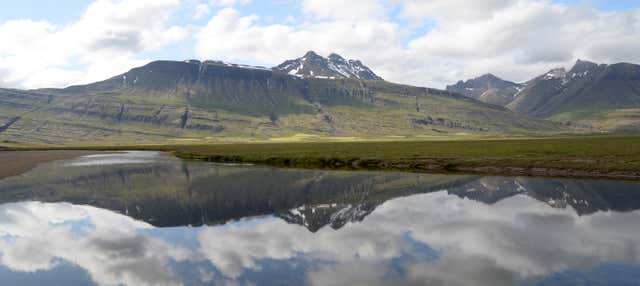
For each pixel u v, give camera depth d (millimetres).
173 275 20531
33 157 121000
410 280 19562
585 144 113688
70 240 27234
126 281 19766
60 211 37031
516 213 35250
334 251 24406
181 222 32500
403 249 24750
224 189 50844
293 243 26297
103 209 38031
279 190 49875
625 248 24359
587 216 33719
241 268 21516
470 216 34219
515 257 22984
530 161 71125
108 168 81688
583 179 57000
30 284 19469
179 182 57938
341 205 39750
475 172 68750
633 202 39906
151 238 27656
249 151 128875
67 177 64875
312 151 117188
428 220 32812
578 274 20000
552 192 46562
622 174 59000
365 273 20453
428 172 69750
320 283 19281
